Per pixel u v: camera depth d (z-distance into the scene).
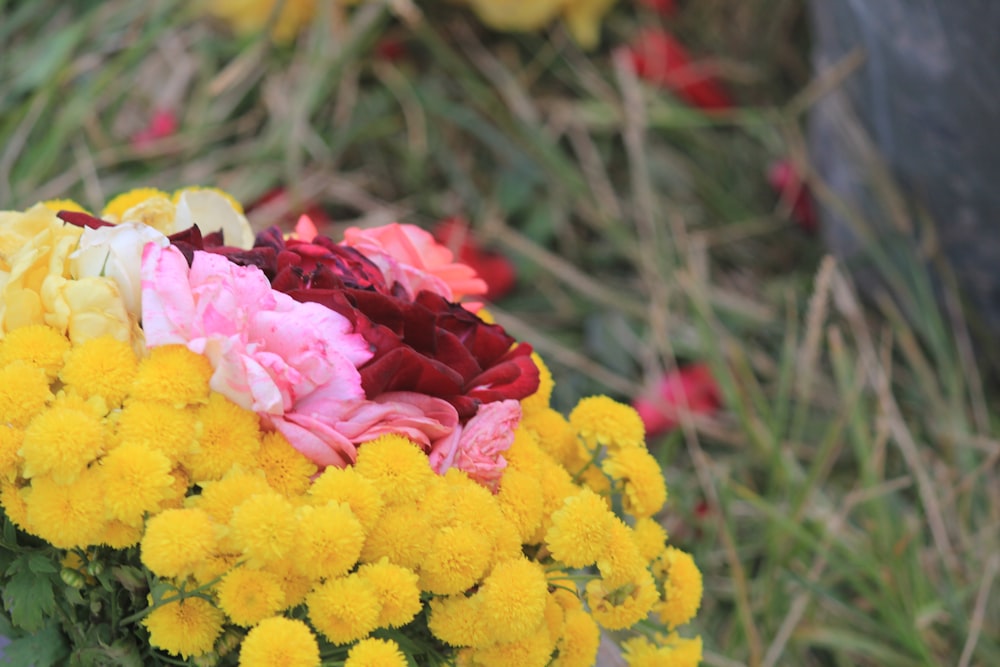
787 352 1.67
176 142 1.76
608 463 1.09
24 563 1.04
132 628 1.05
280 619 1.00
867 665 1.50
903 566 1.53
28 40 1.84
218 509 1.01
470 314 1.09
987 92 1.56
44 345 1.03
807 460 1.74
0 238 1.08
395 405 1.04
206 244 1.09
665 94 2.05
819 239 2.01
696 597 1.10
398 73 1.89
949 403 1.79
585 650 1.07
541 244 1.87
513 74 1.95
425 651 1.05
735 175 2.08
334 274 1.07
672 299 1.85
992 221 1.70
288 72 1.85
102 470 1.01
